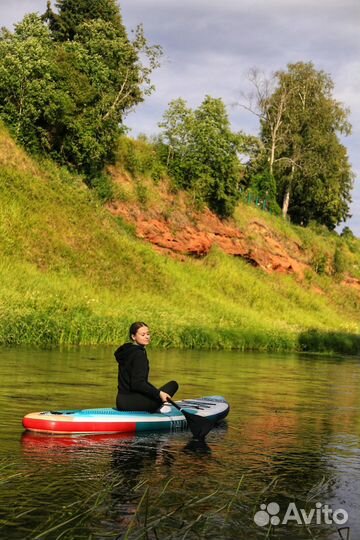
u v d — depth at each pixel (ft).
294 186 204.33
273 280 145.38
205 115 143.43
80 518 17.95
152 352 71.87
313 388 50.01
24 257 94.38
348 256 181.57
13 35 122.83
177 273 119.03
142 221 125.80
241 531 17.67
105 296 93.86
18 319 68.18
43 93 114.01
